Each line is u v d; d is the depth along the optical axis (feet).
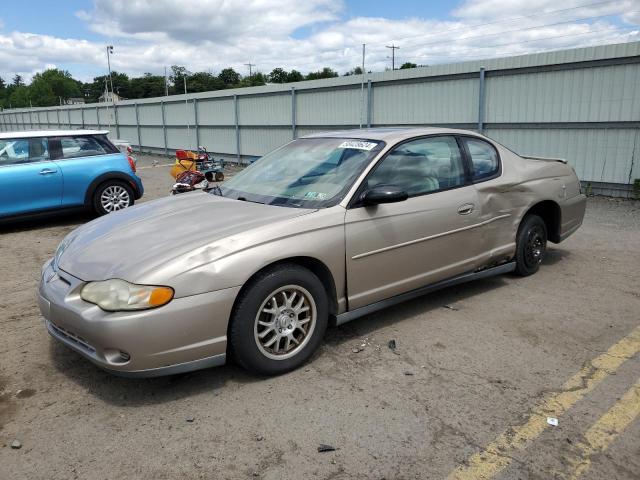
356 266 12.25
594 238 23.02
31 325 14.49
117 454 8.84
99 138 30.40
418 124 43.93
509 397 10.25
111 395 10.69
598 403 9.97
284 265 11.08
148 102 84.84
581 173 34.71
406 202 13.20
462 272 14.85
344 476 8.17
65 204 28.84
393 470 8.27
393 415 9.73
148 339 9.65
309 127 55.26
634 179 32.42
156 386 10.96
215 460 8.62
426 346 12.55
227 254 10.34
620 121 32.35
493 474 8.13
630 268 18.47
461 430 9.23
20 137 27.78
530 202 16.57
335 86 50.78
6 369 11.87
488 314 14.43
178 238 10.89
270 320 11.01
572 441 8.87
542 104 35.65
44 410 10.19
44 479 8.28
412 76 43.27
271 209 12.26
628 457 8.46
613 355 11.91
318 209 11.94
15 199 27.20
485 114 38.91
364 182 12.59
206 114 71.31
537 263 17.65
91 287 10.11
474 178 15.06
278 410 9.97
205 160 44.55
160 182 48.39
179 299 9.82
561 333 13.14
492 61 37.65
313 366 11.67
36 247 24.25
